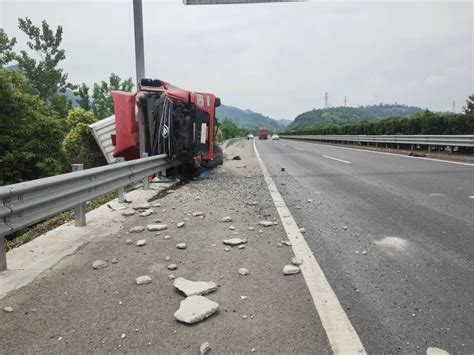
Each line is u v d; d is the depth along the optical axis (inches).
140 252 179.3
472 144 612.1
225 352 99.7
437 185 358.3
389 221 231.5
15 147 463.5
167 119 399.2
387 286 138.6
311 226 222.8
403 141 844.6
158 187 373.4
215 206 281.7
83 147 608.4
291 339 105.2
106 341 105.3
